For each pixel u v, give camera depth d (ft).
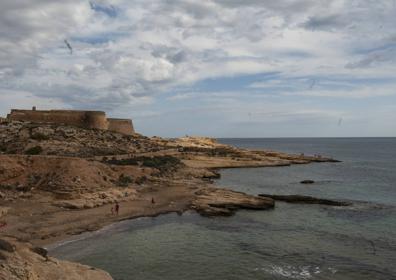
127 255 117.80
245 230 150.30
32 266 75.00
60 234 132.46
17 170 193.98
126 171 240.94
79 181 192.24
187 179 280.10
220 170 397.39
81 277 79.82
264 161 471.21
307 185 294.05
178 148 492.95
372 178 347.15
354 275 106.01
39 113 397.19
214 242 133.69
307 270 109.19
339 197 239.50
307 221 167.02
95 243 126.82
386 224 163.53
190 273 105.60
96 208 170.91
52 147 307.78
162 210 174.19
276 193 253.44
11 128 332.80
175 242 132.36
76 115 414.21
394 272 108.47
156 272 105.81
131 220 157.99
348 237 142.82
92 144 351.25
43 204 167.32
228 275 104.78
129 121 502.38
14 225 137.28
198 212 175.52
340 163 514.27
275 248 128.36
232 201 191.42
